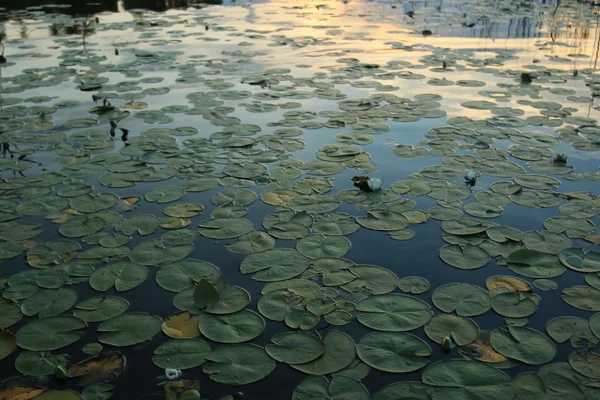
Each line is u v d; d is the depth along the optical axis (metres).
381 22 9.54
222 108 5.30
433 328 2.55
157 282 2.88
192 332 2.55
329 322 2.60
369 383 2.26
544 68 6.55
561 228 3.30
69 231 3.34
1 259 3.08
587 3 10.86
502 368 2.32
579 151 4.29
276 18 10.05
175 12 10.75
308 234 3.29
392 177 3.96
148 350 2.46
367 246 3.18
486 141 4.47
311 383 2.26
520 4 10.95
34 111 5.27
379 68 6.63
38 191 3.79
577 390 2.20
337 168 4.09
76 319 2.64
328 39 8.24
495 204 3.56
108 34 8.71
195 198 3.71
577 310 2.65
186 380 2.29
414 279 2.90
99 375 2.33
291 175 3.99
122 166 4.15
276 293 2.80
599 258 3.01
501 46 7.68
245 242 3.22
